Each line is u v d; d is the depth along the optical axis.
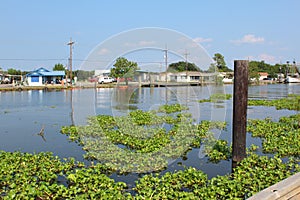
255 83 75.12
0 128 15.55
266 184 6.91
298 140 11.28
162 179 7.23
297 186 4.41
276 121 17.23
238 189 6.60
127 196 6.30
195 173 7.45
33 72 59.75
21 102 28.80
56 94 38.72
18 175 7.48
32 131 14.71
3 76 65.50
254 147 10.72
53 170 8.27
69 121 17.73
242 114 8.38
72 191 6.64
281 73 91.62
